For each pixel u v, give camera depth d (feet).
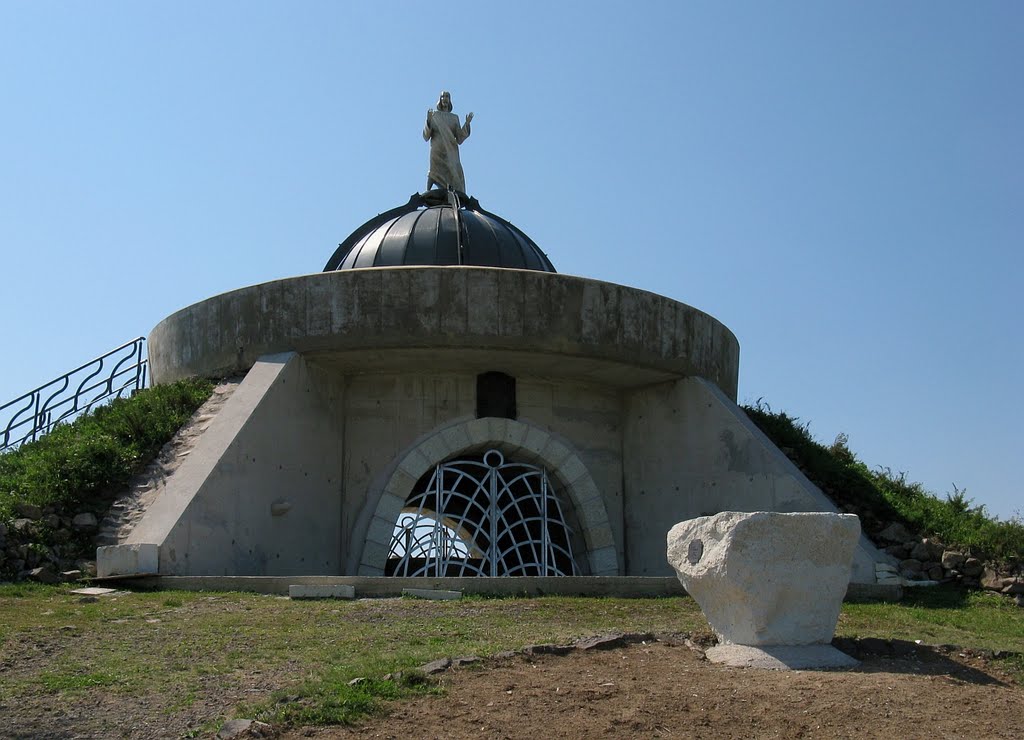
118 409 56.08
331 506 56.18
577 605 38.45
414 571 59.77
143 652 30.04
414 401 58.34
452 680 26.76
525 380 60.08
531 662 28.78
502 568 59.11
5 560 42.73
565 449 59.62
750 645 30.42
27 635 31.58
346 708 24.18
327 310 54.29
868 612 40.96
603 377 60.64
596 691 26.23
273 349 55.16
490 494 58.29
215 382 57.52
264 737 22.70
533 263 66.54
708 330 62.08
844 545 31.42
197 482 46.26
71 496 47.73
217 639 31.53
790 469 55.11
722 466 57.88
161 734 23.04
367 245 65.10
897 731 24.23
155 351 64.18
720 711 25.23
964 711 25.89
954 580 49.96
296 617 34.94
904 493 60.80
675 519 59.62
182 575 43.86
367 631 32.89
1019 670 31.60
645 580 42.47
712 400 59.11
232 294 57.00
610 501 61.62
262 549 49.70
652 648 31.12
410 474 56.65
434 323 53.72
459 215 65.51
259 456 50.24
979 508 56.03
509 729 23.63
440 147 72.18
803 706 25.64
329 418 56.95
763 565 30.45
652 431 61.82
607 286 56.85
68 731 23.24
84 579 42.19
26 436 63.82
